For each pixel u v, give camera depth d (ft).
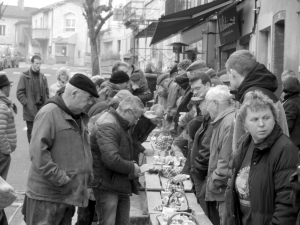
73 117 17.30
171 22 56.39
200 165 20.29
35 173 17.03
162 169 24.66
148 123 25.39
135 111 19.12
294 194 11.64
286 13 35.12
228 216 14.19
